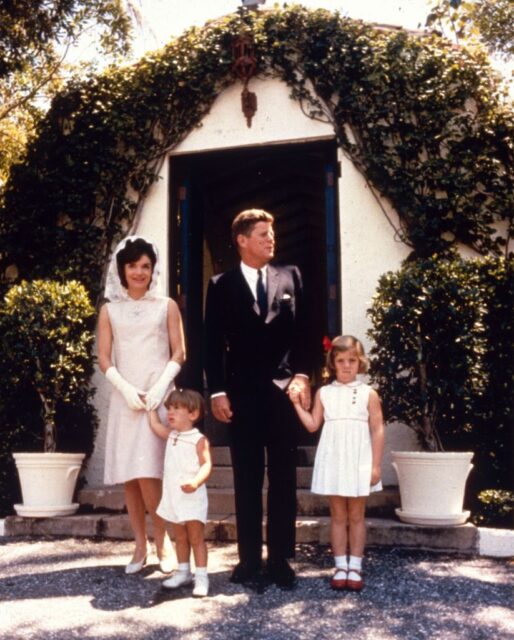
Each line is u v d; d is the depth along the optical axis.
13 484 5.38
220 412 3.60
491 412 4.87
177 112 6.16
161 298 3.96
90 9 7.14
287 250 10.94
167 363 3.89
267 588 3.42
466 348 4.47
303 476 5.24
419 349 4.49
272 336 3.65
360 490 3.47
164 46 6.26
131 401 3.68
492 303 4.97
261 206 9.28
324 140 5.91
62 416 5.50
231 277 3.75
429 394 4.50
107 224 6.11
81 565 3.95
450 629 2.86
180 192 6.26
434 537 4.18
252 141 6.00
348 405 3.64
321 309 10.66
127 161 6.15
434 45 5.84
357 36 5.88
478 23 7.23
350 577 3.40
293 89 5.92
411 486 4.32
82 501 5.27
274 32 6.00
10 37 6.96
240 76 6.02
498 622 2.94
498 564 3.89
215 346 3.70
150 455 3.67
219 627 2.90
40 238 6.15
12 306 5.20
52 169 6.28
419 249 5.50
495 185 5.53
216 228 8.98
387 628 2.87
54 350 5.20
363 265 5.63
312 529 4.38
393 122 5.70
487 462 4.81
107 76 6.33
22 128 8.20
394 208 5.59
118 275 3.94
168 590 3.41
